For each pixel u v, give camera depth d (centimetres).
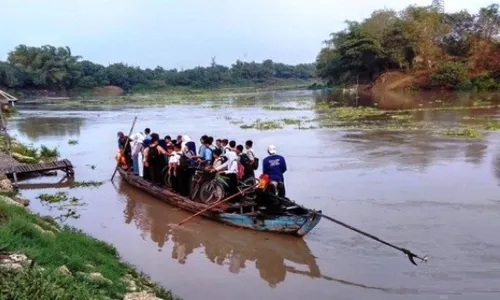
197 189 1320
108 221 1277
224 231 1184
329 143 2350
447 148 2080
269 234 1150
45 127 3606
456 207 1253
